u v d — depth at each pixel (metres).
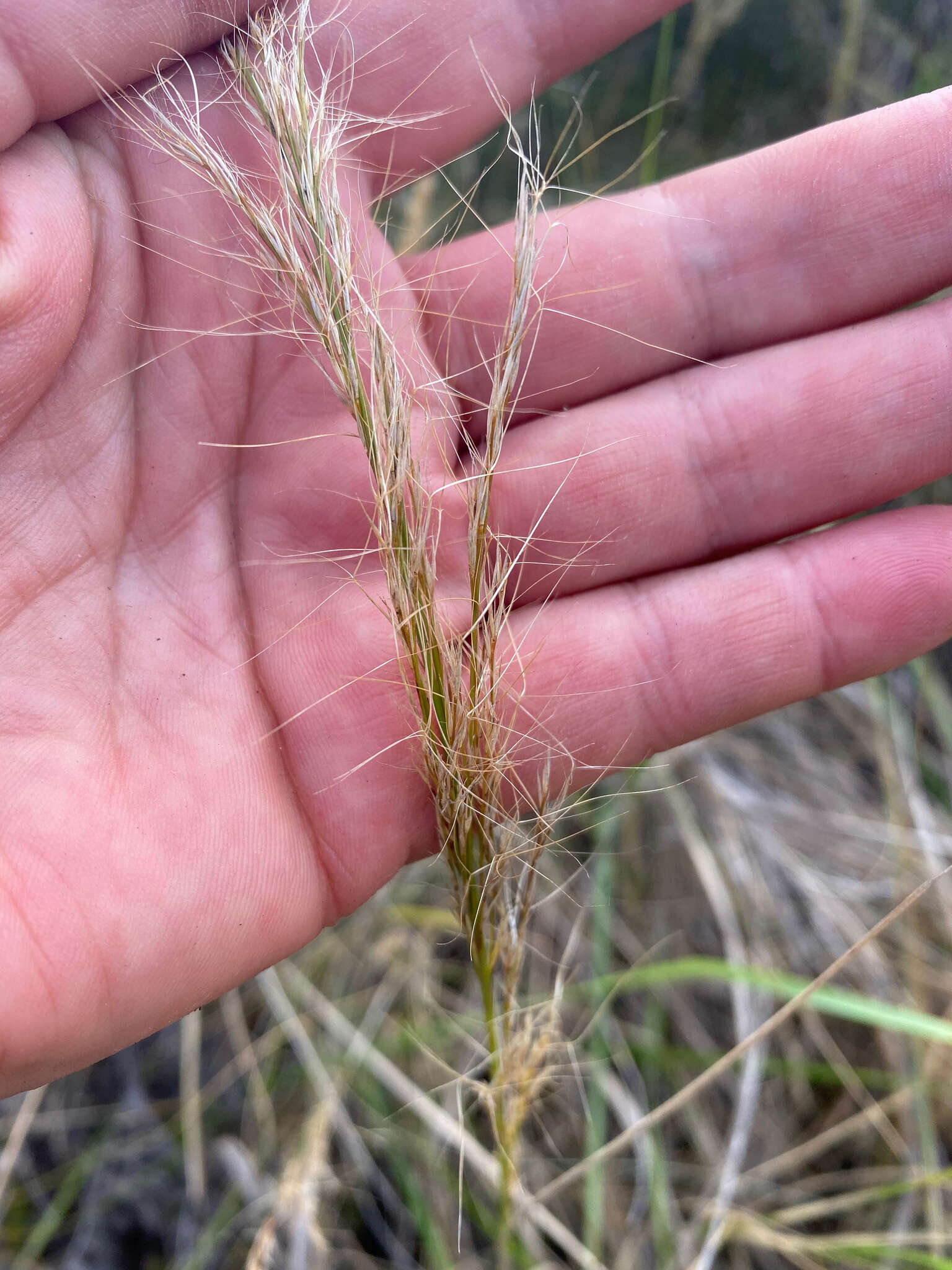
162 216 0.09
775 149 0.10
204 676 0.09
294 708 0.09
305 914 0.09
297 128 0.08
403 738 0.09
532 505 0.10
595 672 0.10
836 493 0.10
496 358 0.09
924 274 0.10
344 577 0.09
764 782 0.15
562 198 0.15
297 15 0.09
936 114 0.09
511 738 0.10
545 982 0.14
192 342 0.09
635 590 0.10
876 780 0.15
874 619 0.09
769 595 0.10
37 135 0.08
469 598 0.10
